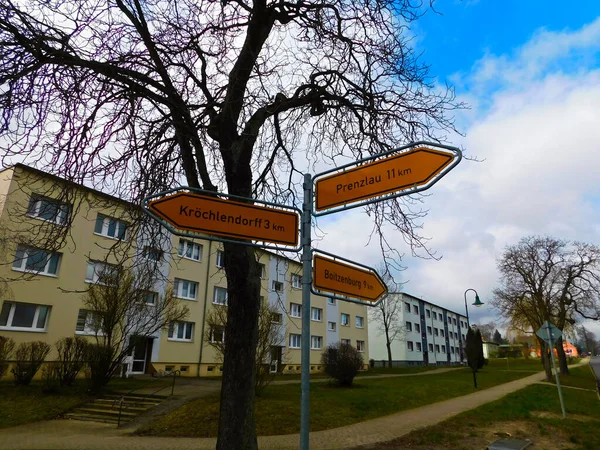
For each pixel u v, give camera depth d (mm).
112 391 14766
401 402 15805
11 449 8773
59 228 5449
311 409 12648
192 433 10312
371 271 3535
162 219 2941
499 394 19922
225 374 4801
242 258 5020
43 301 18062
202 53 6262
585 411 13594
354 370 19875
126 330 15602
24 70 4750
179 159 6590
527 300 32219
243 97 5961
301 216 3176
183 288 25016
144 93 5754
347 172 3184
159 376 21141
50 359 18000
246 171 5680
